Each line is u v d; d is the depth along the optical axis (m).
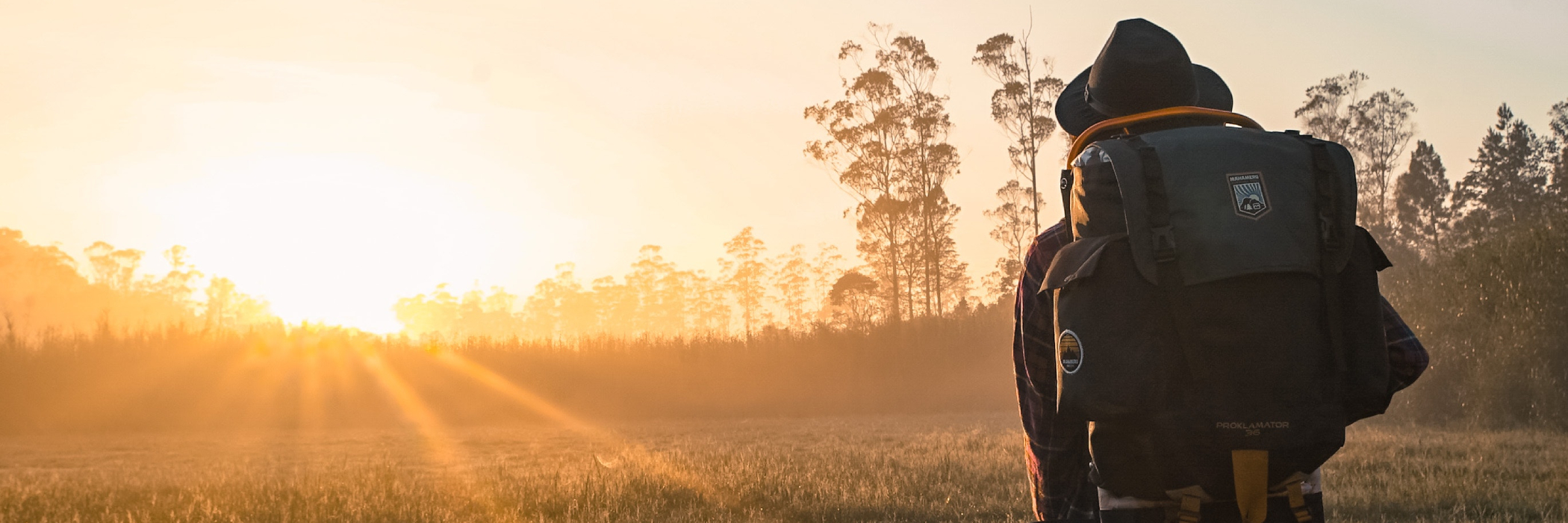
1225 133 1.31
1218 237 1.21
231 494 6.18
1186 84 1.47
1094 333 1.24
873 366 27.69
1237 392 1.20
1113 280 1.25
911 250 51.03
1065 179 1.42
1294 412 1.19
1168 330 1.22
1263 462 1.19
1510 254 13.58
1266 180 1.24
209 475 8.27
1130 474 1.26
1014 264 47.25
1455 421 13.08
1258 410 1.19
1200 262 1.21
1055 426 1.42
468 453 11.70
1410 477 6.21
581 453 11.24
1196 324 1.21
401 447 13.11
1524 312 12.84
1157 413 1.21
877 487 6.20
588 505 5.47
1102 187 1.29
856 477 6.70
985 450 8.96
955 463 7.57
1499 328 13.08
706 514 5.46
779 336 29.14
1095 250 1.25
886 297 55.16
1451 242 24.92
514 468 8.71
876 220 49.97
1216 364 1.20
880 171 49.66
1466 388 13.14
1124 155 1.28
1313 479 1.46
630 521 5.16
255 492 6.28
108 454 12.75
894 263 50.62
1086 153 1.34
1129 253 1.25
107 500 6.21
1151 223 1.23
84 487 7.10
